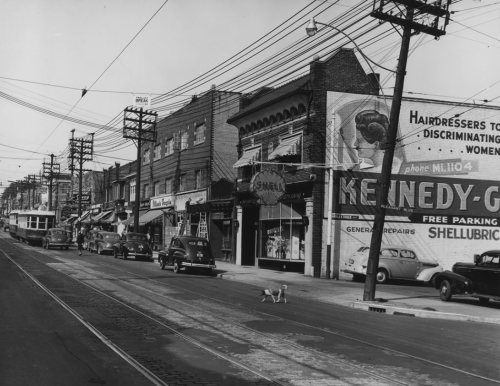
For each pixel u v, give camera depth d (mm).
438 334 11344
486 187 28250
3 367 7043
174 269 26000
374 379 7129
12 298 13984
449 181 27844
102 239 39906
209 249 26234
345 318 13305
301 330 10883
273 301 16141
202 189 37875
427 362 8312
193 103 40125
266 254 30016
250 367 7531
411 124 27516
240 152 32875
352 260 24625
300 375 7203
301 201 26938
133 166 57375
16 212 62781
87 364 7336
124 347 8523
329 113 25859
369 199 26219
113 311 12336
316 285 21906
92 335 9406
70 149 57219
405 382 7020
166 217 44781
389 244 25547
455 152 28016
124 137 40312
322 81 25922
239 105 35781
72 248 48562
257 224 31344
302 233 27062
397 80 16797
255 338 9758
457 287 17703
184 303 14383
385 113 26641
